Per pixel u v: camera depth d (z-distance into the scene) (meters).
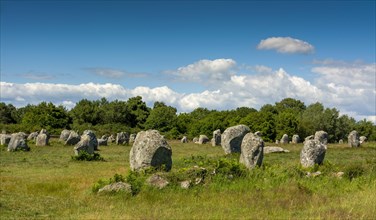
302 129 87.44
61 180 23.75
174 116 104.81
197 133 94.81
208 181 20.80
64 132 65.56
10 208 16.36
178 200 18.30
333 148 54.72
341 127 98.12
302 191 19.50
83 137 39.22
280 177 22.09
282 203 17.23
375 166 25.33
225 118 96.00
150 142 24.55
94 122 115.00
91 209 16.62
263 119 85.12
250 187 20.39
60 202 17.83
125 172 27.19
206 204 17.52
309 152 29.80
